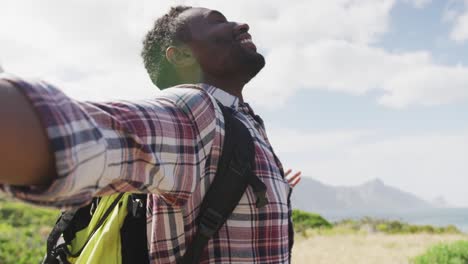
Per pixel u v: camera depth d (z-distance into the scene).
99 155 0.86
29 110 0.77
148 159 1.01
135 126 1.03
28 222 18.47
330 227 24.98
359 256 15.16
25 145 0.75
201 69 1.87
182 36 1.89
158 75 1.97
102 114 0.93
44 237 11.41
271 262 1.47
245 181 1.39
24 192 0.79
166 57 1.91
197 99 1.29
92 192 0.88
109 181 0.93
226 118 1.43
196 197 1.35
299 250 16.98
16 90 0.77
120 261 1.52
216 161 1.36
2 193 0.81
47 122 0.77
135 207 1.53
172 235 1.37
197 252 1.35
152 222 1.41
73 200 0.84
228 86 1.87
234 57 1.83
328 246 18.02
